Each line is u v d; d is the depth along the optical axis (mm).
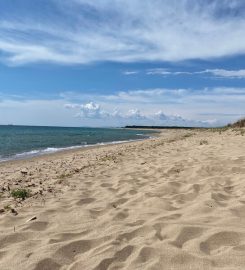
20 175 10688
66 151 23734
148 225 4289
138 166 10289
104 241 3961
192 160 9977
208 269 3115
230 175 7551
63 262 3510
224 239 3789
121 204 5914
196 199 5730
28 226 4688
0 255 3738
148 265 3260
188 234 3988
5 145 31625
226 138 19422
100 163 12430
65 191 7312
